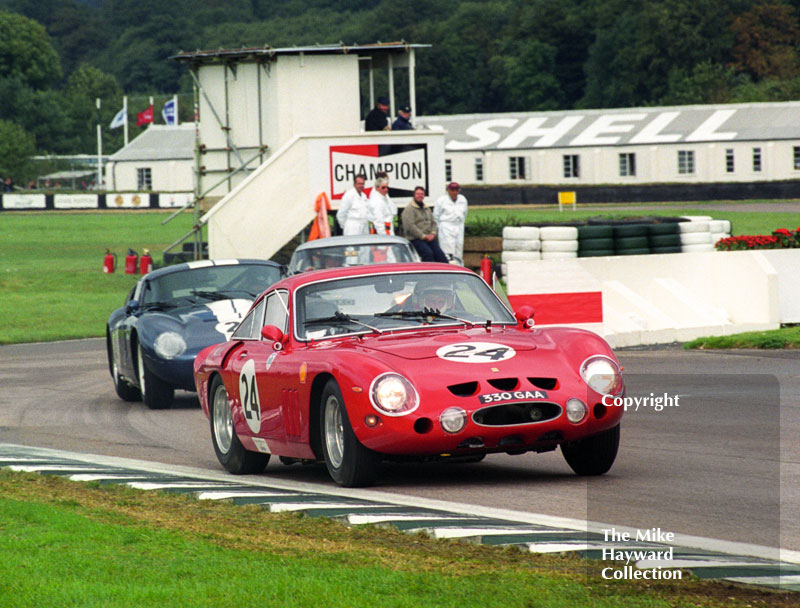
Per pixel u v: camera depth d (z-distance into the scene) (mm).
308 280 32969
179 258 128750
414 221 84438
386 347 29469
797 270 70812
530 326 31922
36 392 57844
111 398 55562
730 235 86312
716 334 68938
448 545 22203
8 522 25797
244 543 23125
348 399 28281
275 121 111062
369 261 60469
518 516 24969
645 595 18125
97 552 22188
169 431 44469
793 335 60031
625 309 68438
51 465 35375
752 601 17781
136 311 53531
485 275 98875
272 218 103312
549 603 17672
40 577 20031
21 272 140625
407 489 29344
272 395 31672
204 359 37000
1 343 83375
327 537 23500
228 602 18000
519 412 27844
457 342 29469
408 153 104500
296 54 110250
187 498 28969
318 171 103375
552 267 65500
